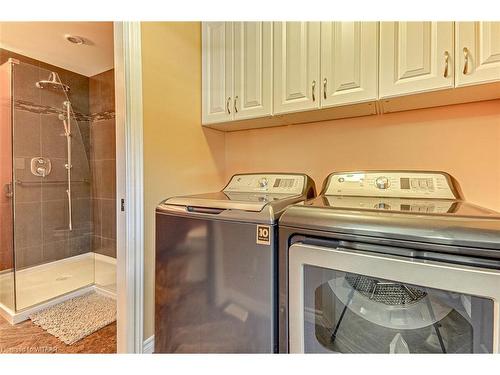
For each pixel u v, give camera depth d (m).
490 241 0.62
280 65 1.48
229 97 1.68
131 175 1.38
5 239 2.21
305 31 1.40
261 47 1.54
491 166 1.24
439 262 0.67
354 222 0.78
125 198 1.37
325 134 1.68
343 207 0.90
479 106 1.26
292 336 0.89
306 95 1.40
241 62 1.63
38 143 2.56
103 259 2.96
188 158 1.73
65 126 2.81
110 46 2.40
